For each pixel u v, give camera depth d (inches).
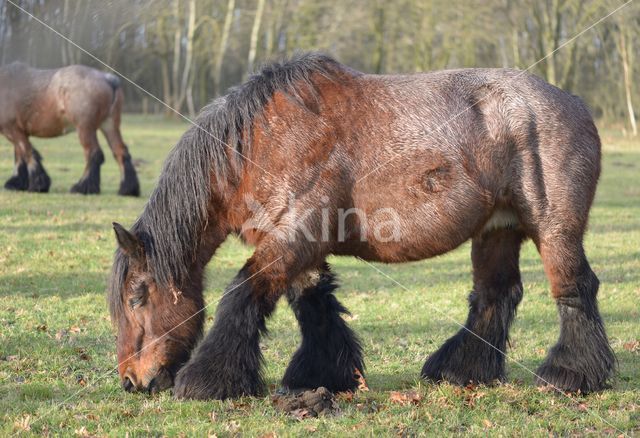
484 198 253.8
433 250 253.6
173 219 243.4
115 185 792.9
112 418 229.3
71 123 696.4
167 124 1886.1
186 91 2356.1
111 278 244.2
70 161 981.8
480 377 272.2
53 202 655.1
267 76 249.8
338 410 241.3
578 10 1569.9
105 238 526.6
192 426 221.8
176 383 245.1
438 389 264.7
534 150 254.4
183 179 244.4
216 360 242.2
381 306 393.1
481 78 258.8
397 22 1891.0
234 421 226.1
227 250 526.6
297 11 1972.2
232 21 2162.9
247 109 244.4
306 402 240.5
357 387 265.4
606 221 676.7
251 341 242.8
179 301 245.9
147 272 242.4
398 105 249.8
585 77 1931.6
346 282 446.6
